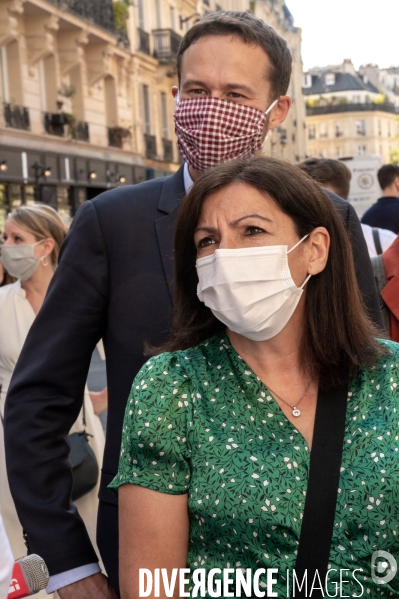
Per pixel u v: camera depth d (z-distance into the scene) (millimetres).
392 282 3328
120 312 2482
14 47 19875
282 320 1992
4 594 1723
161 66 31016
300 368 2037
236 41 2574
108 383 2535
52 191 21656
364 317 2094
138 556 1913
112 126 26359
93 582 2406
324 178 5336
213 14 2656
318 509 1859
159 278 2479
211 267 1993
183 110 2598
